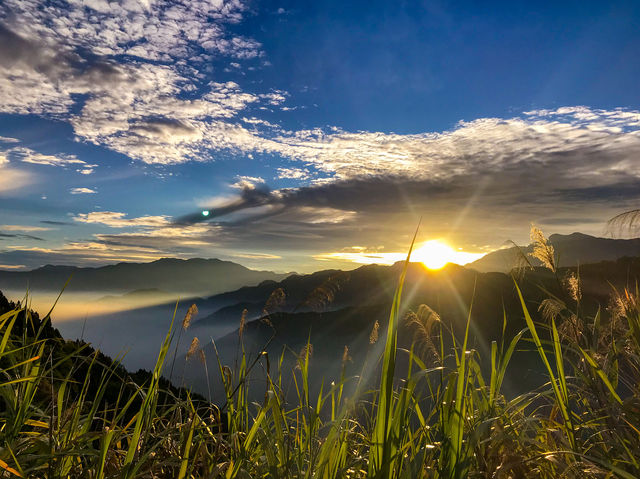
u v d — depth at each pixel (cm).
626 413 219
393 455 169
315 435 253
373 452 175
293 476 237
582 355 236
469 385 258
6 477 185
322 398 251
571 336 268
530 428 273
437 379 236
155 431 282
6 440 203
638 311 276
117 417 244
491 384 244
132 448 198
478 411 253
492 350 241
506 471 231
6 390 214
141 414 206
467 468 180
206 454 262
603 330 286
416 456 194
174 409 285
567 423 228
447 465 188
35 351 242
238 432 251
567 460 214
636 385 261
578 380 272
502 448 242
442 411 194
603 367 256
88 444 230
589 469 206
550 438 254
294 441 259
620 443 216
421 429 212
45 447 205
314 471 215
